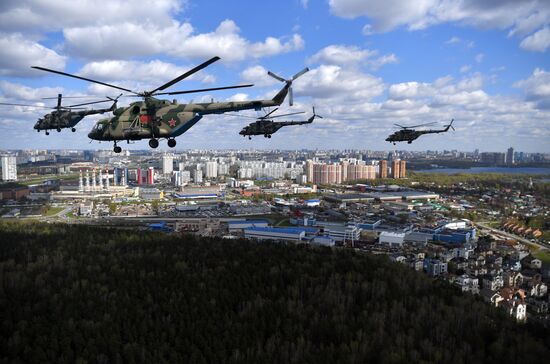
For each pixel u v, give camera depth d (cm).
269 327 9350
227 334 8956
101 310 9700
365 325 9262
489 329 9288
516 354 8138
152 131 7100
